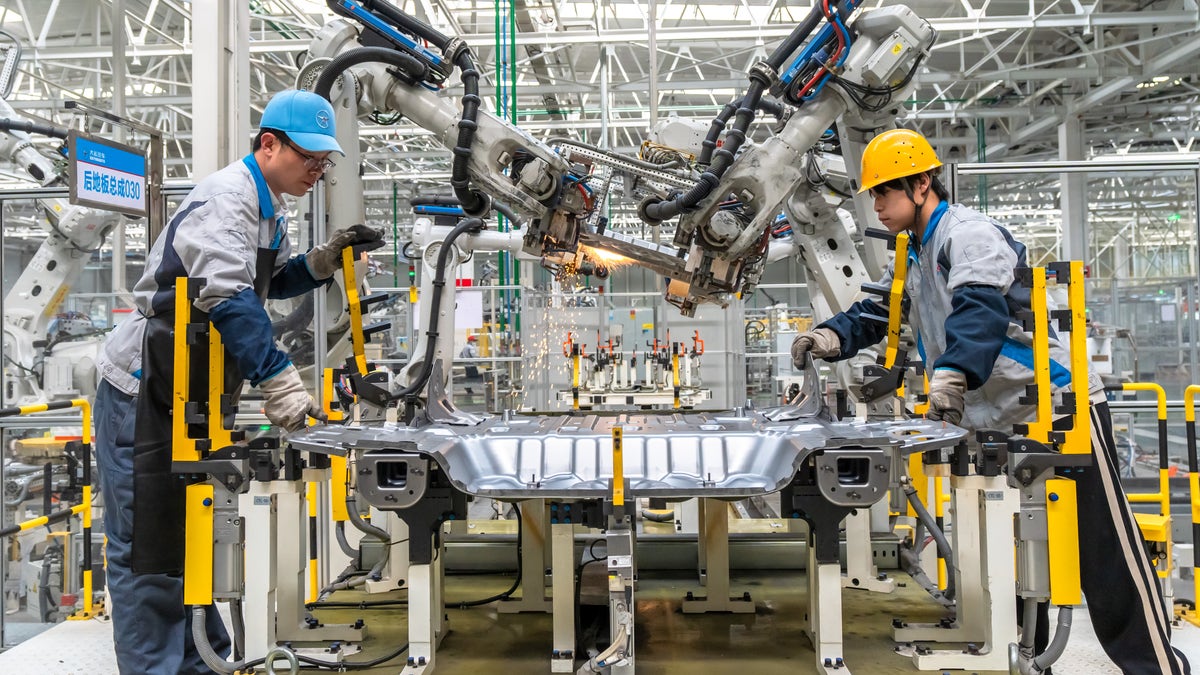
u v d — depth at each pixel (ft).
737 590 11.23
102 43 29.27
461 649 8.95
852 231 14.14
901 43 9.21
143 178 11.43
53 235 17.63
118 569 8.05
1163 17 25.17
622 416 10.73
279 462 7.93
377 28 9.54
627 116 36.63
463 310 22.34
